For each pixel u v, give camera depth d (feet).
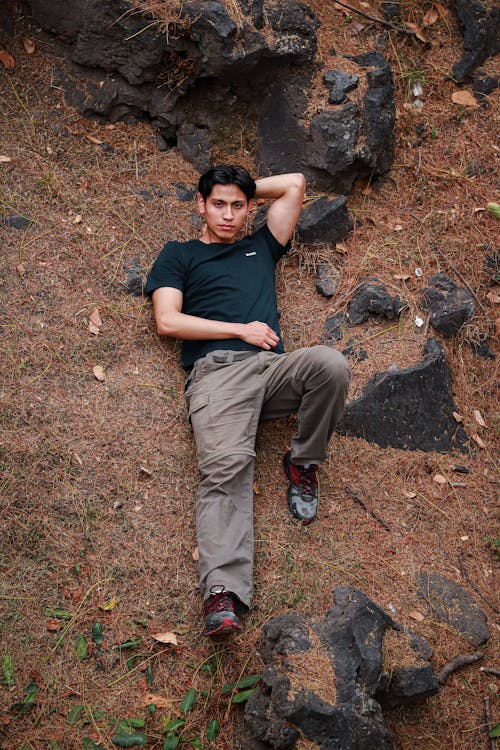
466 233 14.32
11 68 13.44
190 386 11.49
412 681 9.68
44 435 10.81
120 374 11.75
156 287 11.81
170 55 13.46
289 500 11.34
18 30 13.57
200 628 10.12
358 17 15.31
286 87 14.01
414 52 15.58
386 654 9.79
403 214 14.35
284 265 13.44
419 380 12.44
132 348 12.00
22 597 9.74
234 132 14.33
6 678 9.21
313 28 13.97
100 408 11.32
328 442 11.53
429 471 12.19
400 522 11.59
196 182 13.96
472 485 12.16
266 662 9.77
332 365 10.48
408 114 15.19
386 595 10.80
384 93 14.20
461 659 10.44
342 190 14.19
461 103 15.42
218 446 10.69
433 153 15.01
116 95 13.67
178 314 11.56
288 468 11.50
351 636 9.55
